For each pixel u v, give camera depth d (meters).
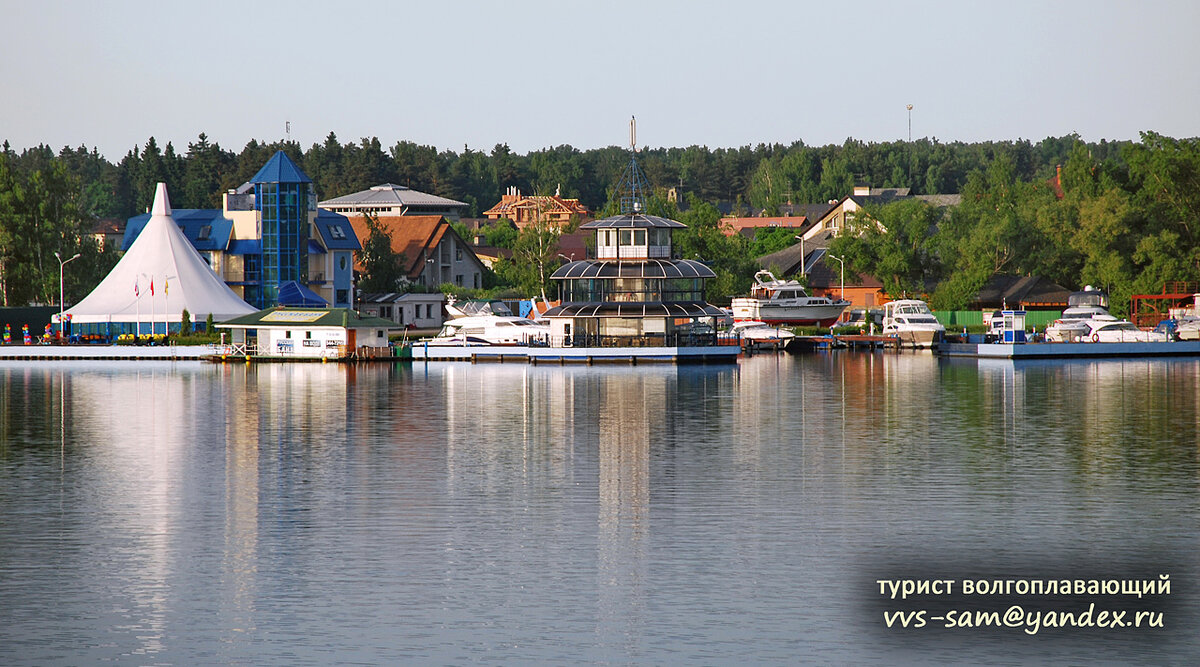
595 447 110.19
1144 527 75.75
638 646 55.62
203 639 56.31
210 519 78.81
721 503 83.56
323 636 56.75
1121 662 54.50
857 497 85.44
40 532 75.12
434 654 54.66
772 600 61.72
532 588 63.59
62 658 54.03
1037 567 67.38
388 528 76.31
